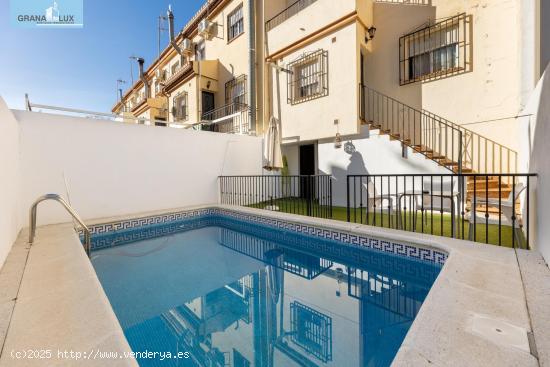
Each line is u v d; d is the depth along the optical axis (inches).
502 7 228.1
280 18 375.2
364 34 288.5
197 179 301.7
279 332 91.6
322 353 79.4
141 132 262.4
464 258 106.3
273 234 220.2
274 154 292.4
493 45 232.4
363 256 159.8
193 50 542.6
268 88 366.3
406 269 140.8
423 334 60.2
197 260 168.7
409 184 238.4
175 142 285.9
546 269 94.4
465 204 195.5
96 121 235.3
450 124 255.3
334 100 286.5
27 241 149.8
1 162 117.7
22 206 193.8
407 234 145.2
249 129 377.4
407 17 283.1
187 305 112.3
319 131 302.4
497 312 68.3
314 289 126.6
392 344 84.0
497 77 229.9
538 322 63.6
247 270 152.0
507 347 55.4
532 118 144.0
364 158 268.7
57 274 101.8
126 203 250.7
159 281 136.5
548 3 144.3
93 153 232.5
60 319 70.7
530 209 135.4
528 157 158.6
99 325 68.0
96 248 192.7
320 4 294.8
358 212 244.7
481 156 238.2
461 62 249.8
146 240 213.8
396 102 290.5
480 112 238.7
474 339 58.0
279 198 361.4
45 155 207.8
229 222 270.2
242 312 106.3
